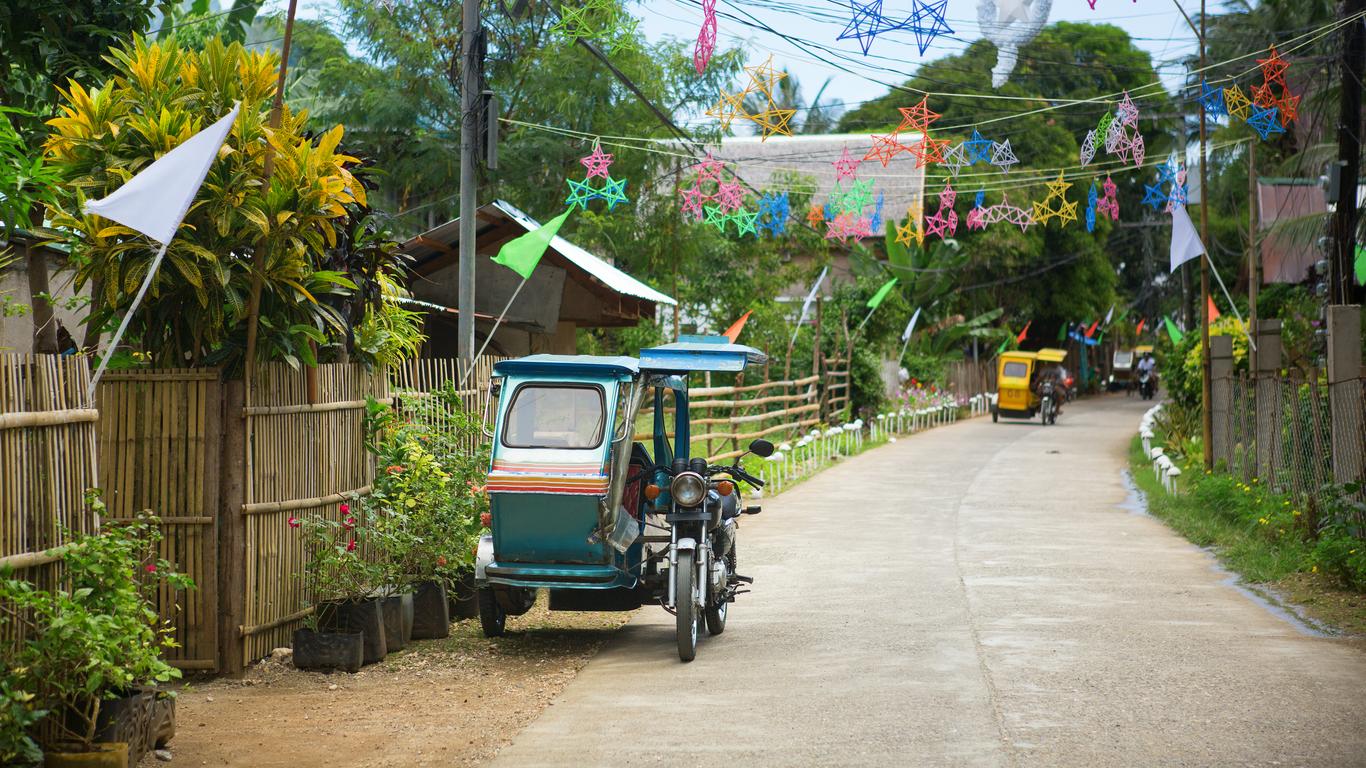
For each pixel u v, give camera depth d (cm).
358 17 2384
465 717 710
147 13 1129
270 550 823
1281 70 1341
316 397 877
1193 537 1470
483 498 998
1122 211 5509
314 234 804
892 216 3838
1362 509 1157
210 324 786
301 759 626
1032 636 910
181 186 647
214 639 789
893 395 3769
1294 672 782
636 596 938
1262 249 2766
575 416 873
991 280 4909
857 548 1416
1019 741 631
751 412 2623
